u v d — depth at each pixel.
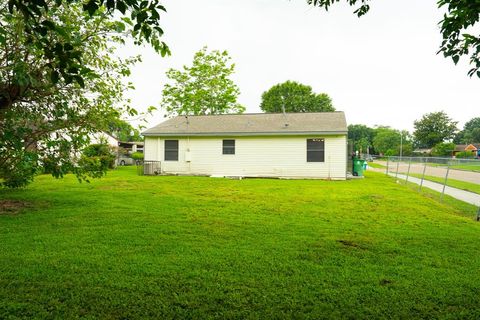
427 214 6.73
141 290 2.92
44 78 5.27
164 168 17.17
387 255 4.00
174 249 4.11
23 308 2.56
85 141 6.52
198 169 16.77
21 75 4.11
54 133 6.61
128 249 4.07
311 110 44.97
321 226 5.51
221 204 7.65
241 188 11.05
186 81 29.55
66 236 4.61
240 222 5.73
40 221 5.54
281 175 15.80
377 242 4.56
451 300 2.79
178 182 12.80
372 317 2.51
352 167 17.17
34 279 3.12
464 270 3.51
